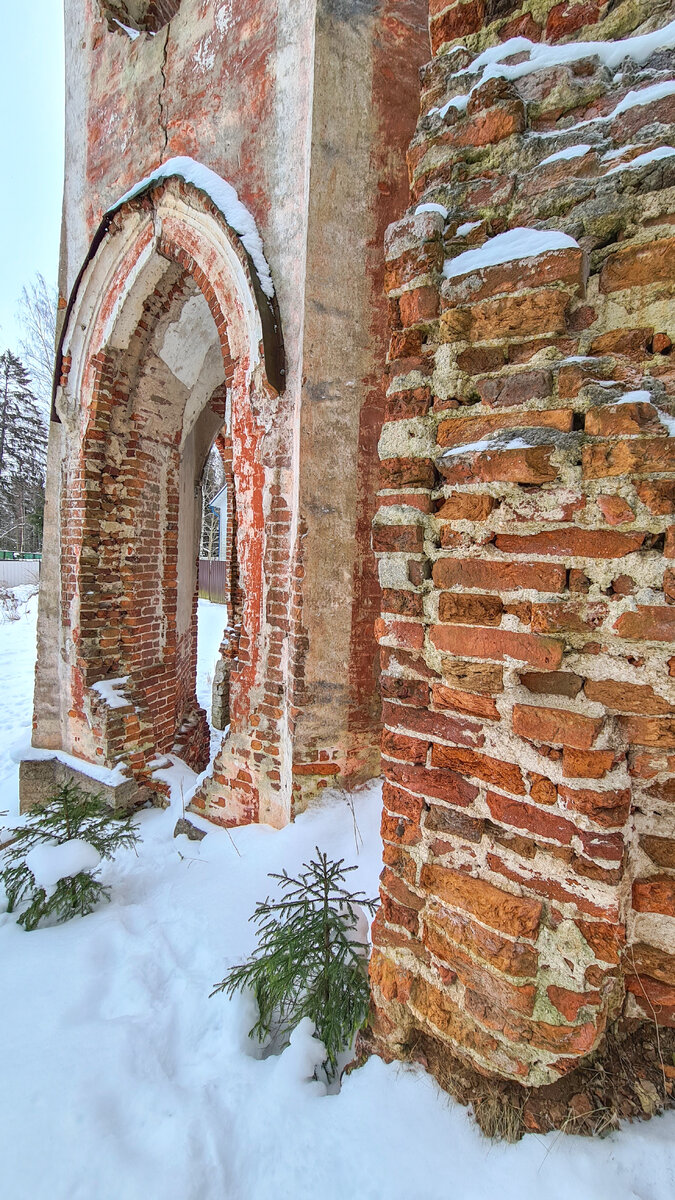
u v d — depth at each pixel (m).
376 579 3.03
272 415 3.00
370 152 2.87
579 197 1.24
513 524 1.30
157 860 3.12
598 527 1.21
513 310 1.30
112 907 2.69
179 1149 1.42
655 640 1.16
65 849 2.64
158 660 4.86
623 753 1.22
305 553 2.84
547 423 1.25
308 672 2.88
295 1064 1.59
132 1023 1.89
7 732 6.90
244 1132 1.47
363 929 1.99
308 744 2.90
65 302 4.62
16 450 27.86
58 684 4.55
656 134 1.16
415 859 1.50
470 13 1.43
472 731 1.40
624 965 1.29
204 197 3.12
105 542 4.35
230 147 3.22
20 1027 1.89
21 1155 1.46
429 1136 1.31
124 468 4.42
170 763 4.45
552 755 1.27
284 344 2.91
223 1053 1.77
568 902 1.23
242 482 3.19
